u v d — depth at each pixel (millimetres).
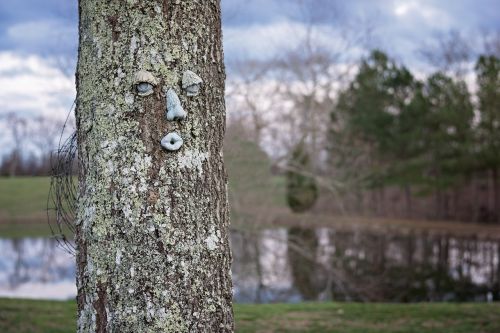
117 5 1976
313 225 17969
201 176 2010
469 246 21938
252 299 13555
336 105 19578
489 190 29844
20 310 7418
